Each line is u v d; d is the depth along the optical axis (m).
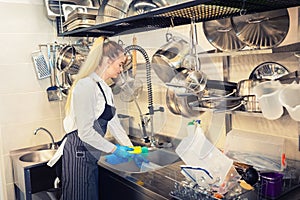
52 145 2.45
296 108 1.21
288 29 1.31
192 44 1.39
